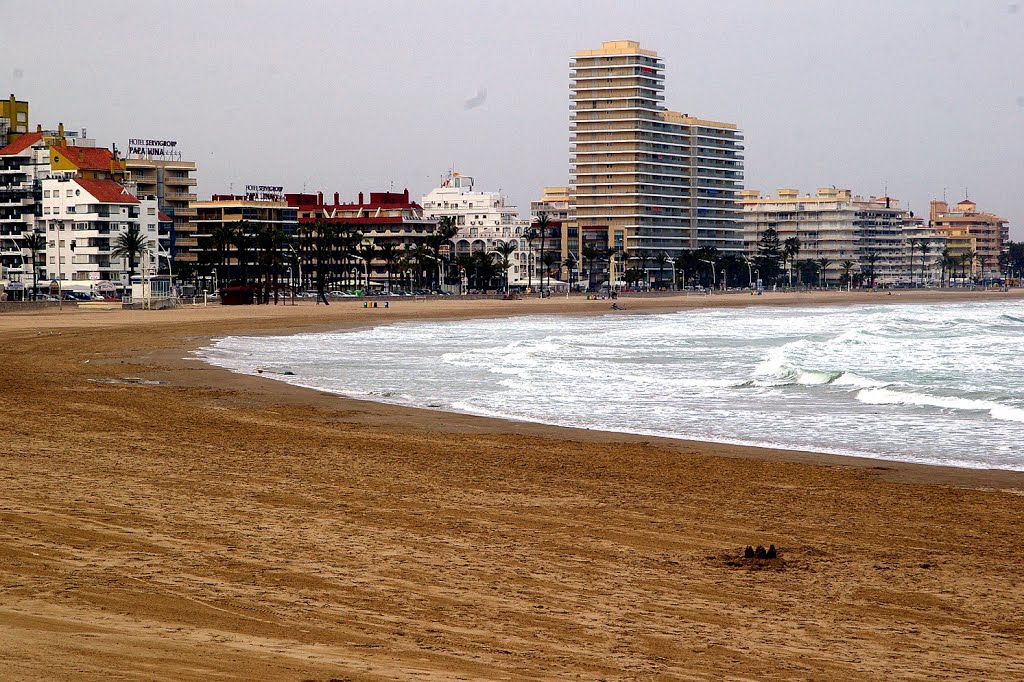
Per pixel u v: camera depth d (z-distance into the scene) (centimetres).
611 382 4891
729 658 1159
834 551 1712
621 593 1416
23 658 991
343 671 1022
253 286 17450
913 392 4341
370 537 1694
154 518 1756
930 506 2136
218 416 3538
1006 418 3638
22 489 1967
